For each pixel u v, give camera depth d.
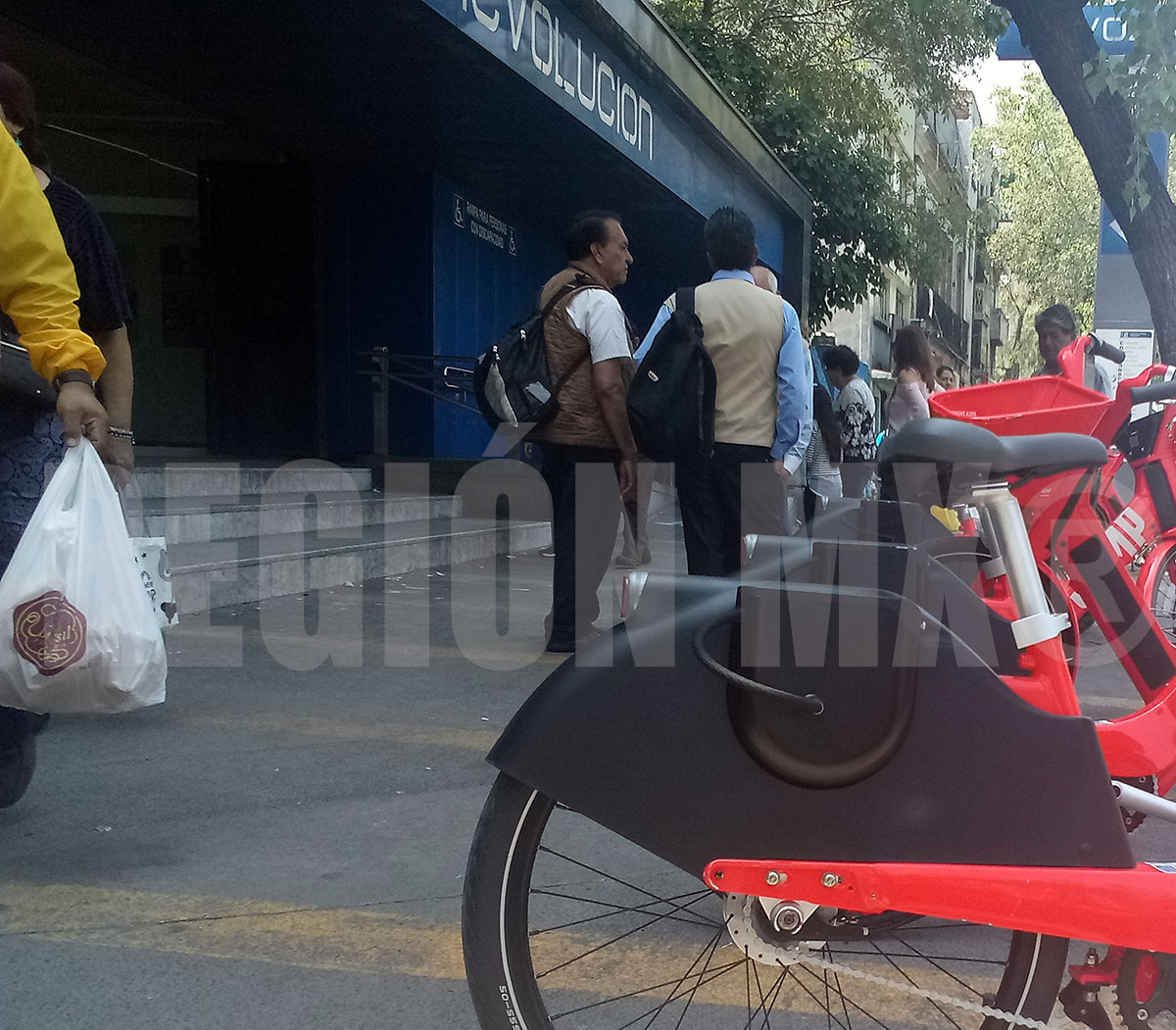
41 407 2.96
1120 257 9.85
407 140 10.08
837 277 17.64
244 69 8.27
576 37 8.86
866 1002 2.22
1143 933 1.61
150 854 2.99
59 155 11.09
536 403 5.14
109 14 7.27
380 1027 2.18
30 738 3.13
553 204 12.52
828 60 17.95
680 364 4.29
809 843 1.61
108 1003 2.25
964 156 49.41
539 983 1.99
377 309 11.27
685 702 1.62
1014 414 2.53
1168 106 7.34
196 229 11.47
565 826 2.28
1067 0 7.76
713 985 2.28
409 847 3.07
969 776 1.62
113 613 2.78
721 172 12.88
